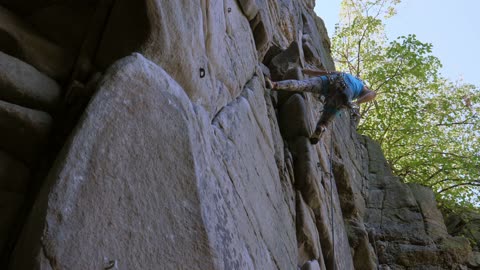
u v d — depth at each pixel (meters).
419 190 10.89
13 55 2.70
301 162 6.53
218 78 4.57
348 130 11.62
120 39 2.92
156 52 3.00
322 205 6.71
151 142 2.56
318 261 6.20
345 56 17.00
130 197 2.33
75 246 2.04
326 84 6.76
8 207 2.34
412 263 9.08
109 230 2.18
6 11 2.79
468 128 14.95
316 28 13.07
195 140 2.87
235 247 3.07
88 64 2.90
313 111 8.16
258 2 6.52
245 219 3.77
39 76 2.70
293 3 11.26
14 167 2.44
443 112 15.23
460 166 13.82
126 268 2.15
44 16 2.93
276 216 4.86
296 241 5.59
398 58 15.17
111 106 2.49
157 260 2.28
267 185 4.87
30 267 1.93
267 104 6.45
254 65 5.99
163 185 2.50
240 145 4.38
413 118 14.70
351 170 10.27
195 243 2.47
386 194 10.66
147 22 2.88
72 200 2.13
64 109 2.71
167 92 2.80
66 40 2.97
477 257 9.27
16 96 2.55
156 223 2.37
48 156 2.55
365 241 8.75
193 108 3.14
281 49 7.87
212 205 2.81
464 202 12.96
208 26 4.32
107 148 2.36
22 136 2.46
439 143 14.77
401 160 14.91
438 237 9.48
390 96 15.06
